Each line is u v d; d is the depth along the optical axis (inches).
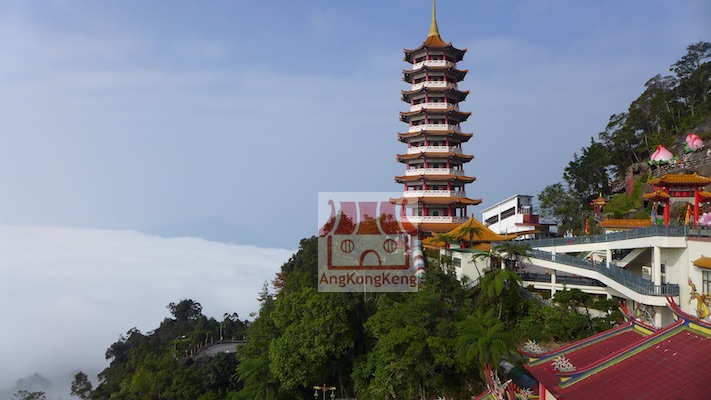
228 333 4704.7
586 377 872.9
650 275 2084.2
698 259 1631.4
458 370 1663.4
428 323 1754.4
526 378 1427.2
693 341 824.3
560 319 1882.4
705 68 4392.2
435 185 3388.3
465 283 2206.0
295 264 3511.3
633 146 4495.6
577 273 2112.5
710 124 3720.5
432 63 3499.0
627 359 870.4
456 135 3415.4
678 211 2561.5
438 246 2773.1
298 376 1975.9
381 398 1817.2
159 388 2620.6
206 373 2655.0
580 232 3614.7
